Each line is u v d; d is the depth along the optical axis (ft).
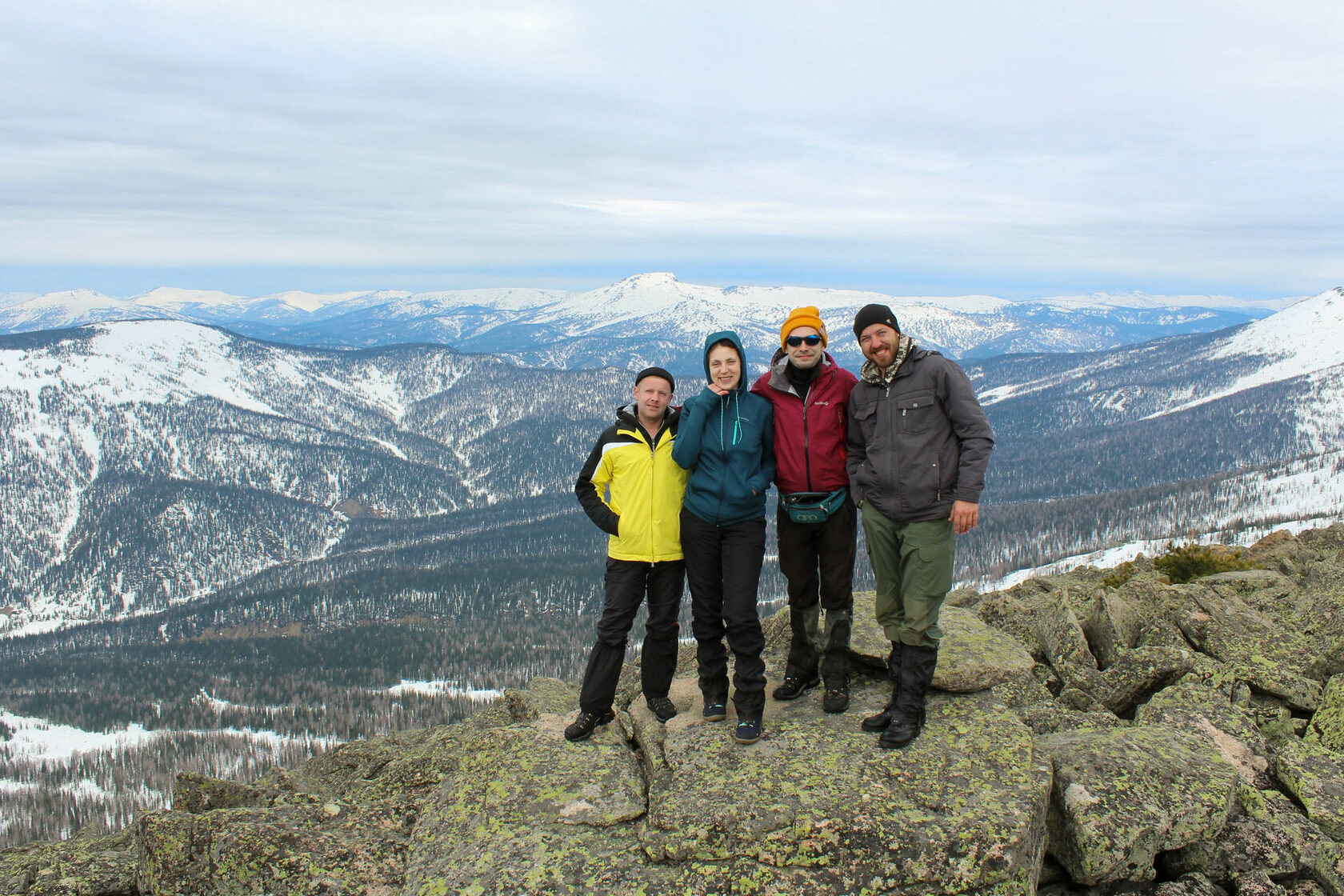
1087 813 17.38
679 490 22.79
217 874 18.45
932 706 21.90
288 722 499.92
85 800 384.06
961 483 18.95
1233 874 17.21
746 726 20.30
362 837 19.60
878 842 16.20
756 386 22.20
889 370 19.89
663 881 16.16
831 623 21.84
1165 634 28.22
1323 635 28.02
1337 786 18.97
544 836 17.90
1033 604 33.12
